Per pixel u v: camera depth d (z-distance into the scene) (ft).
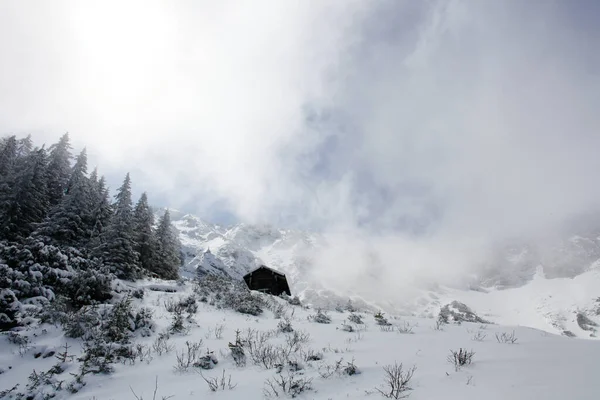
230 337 32.60
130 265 85.87
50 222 94.94
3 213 94.43
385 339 31.19
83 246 95.14
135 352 27.55
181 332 34.04
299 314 53.36
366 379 18.51
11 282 38.32
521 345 27.48
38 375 22.84
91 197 116.88
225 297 56.39
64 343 28.78
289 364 21.61
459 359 20.71
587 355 22.57
